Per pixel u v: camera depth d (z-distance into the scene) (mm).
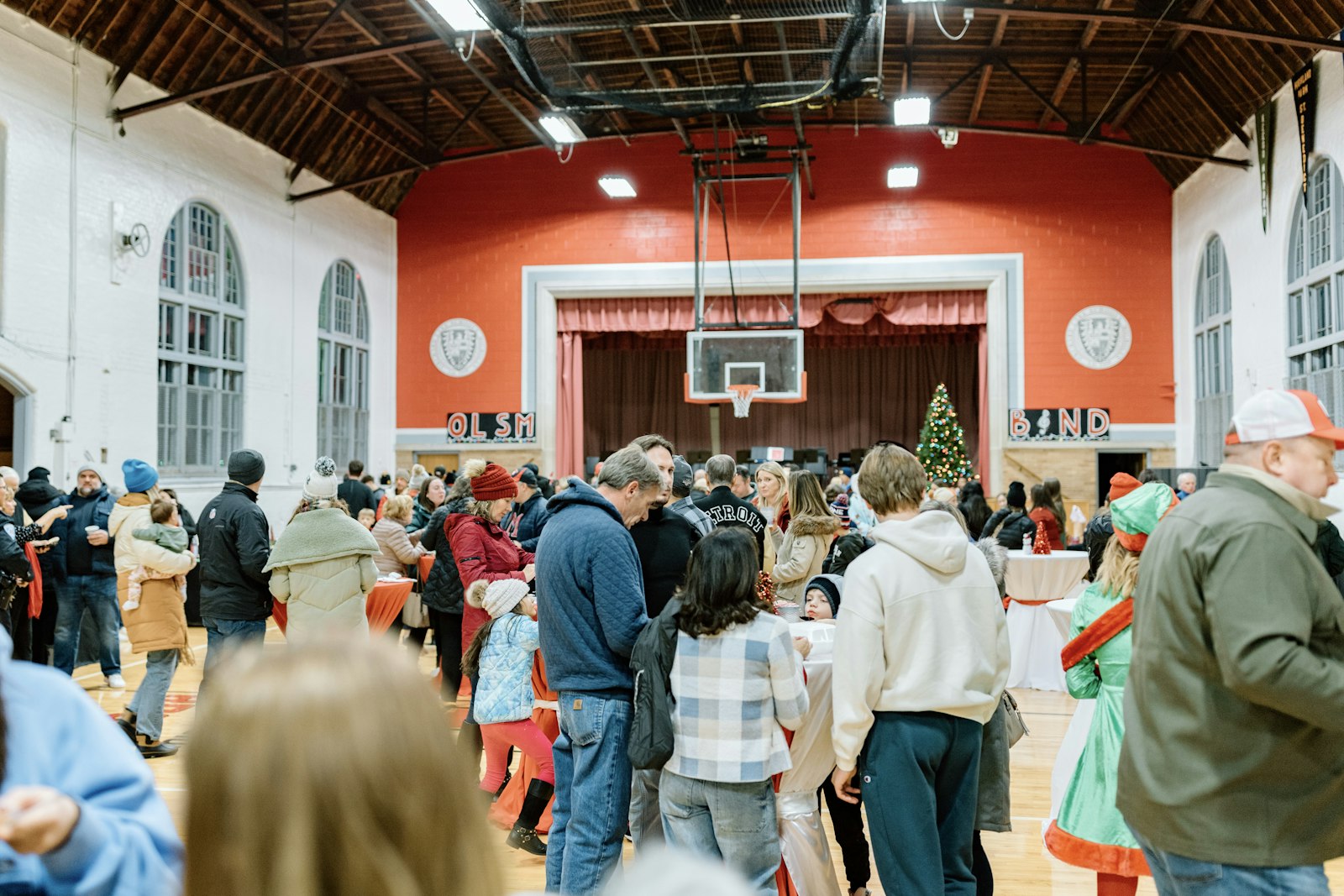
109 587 6742
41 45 8742
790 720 2650
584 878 2791
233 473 4770
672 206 14750
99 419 9336
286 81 11664
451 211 15188
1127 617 2746
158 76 10156
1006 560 5398
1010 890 3559
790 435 22062
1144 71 12055
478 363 15031
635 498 3066
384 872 555
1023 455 14016
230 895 557
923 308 14586
